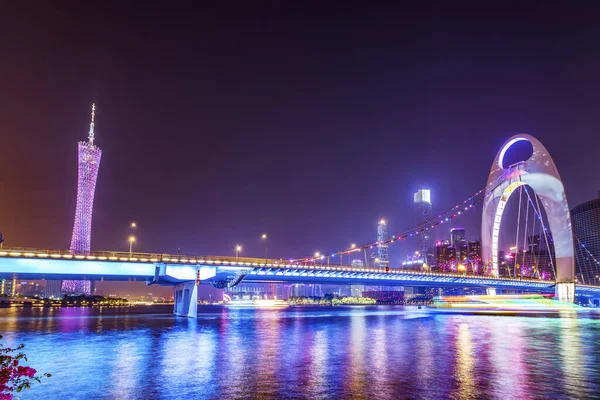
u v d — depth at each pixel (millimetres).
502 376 29375
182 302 108438
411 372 31016
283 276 106312
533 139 196875
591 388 25766
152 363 35438
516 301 148625
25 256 73750
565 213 182625
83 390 25844
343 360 36875
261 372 31312
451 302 155250
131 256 84938
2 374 12133
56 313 153375
